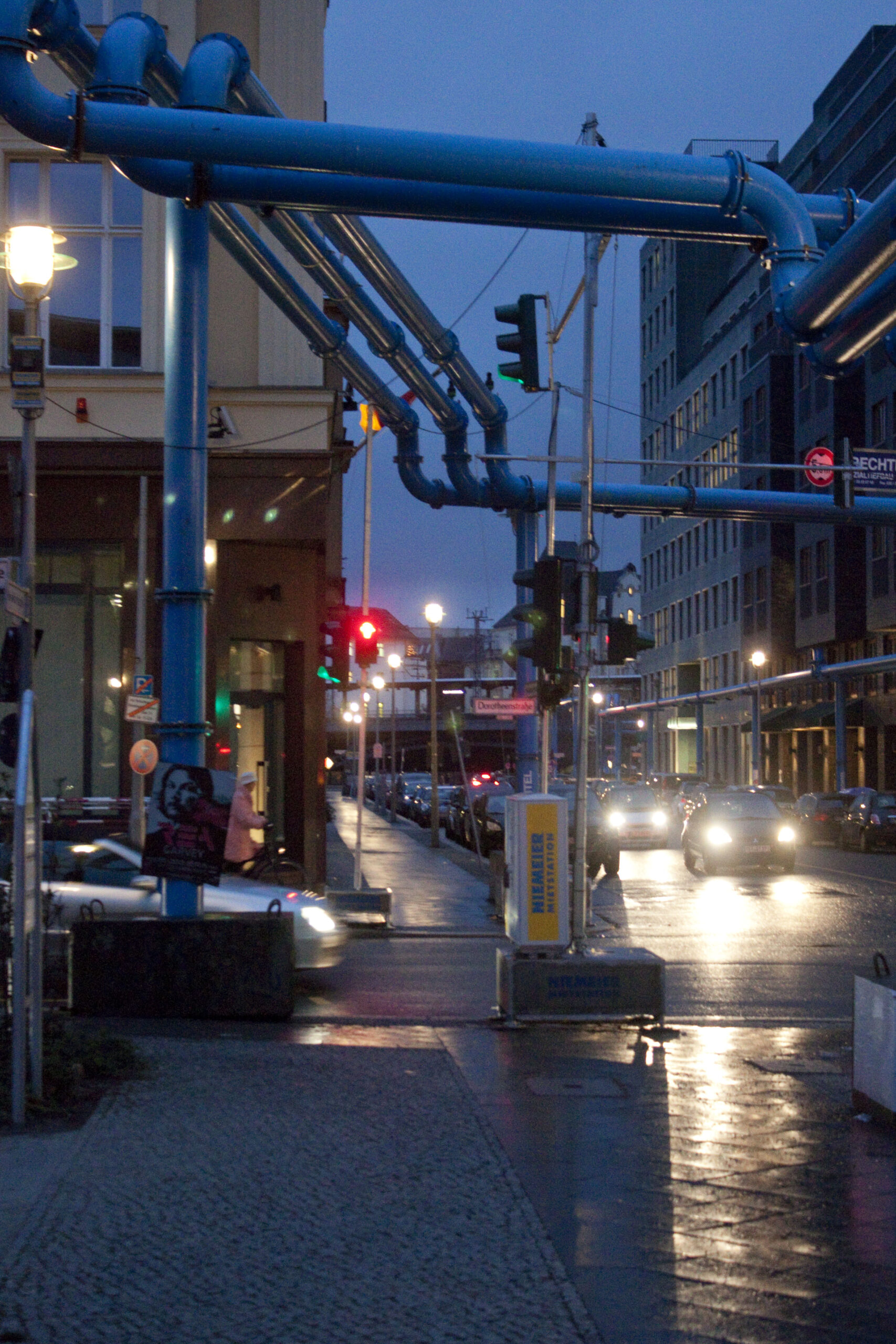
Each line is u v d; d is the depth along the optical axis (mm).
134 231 20922
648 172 10492
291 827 22328
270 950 11383
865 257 9711
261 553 21453
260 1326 4664
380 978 14383
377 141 9695
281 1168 6555
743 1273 5379
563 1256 5527
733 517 24750
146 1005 11297
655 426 98938
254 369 21156
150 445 20484
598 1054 9977
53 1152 6645
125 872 13516
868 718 55719
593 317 13414
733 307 82562
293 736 22422
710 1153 7180
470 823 34250
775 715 66875
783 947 17422
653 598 99938
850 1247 5699
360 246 15180
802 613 61219
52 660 20750
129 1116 7434
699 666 87750
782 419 66125
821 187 67000
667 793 67125
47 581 20688
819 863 34469
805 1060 9859
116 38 10695
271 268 16625
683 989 13883
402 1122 7531
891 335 12891
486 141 9977
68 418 20453
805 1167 6941
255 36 21078
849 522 24609
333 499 34438
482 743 113000
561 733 116625
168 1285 5008
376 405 21203
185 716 12039
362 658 21703
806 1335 4777
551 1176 6676
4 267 20594
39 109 9469
